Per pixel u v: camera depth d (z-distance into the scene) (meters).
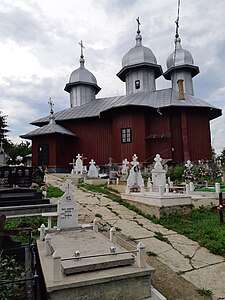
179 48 34.62
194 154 26.98
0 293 3.91
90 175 22.11
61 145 28.94
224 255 6.65
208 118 28.42
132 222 9.52
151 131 27.92
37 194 11.29
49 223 7.48
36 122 32.41
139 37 34.88
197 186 15.95
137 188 14.77
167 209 10.20
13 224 8.52
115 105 28.05
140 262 4.68
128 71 34.06
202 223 9.31
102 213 10.52
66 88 37.56
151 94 30.88
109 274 4.35
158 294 4.50
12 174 13.59
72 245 5.59
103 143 29.59
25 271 4.81
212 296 4.88
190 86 34.16
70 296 4.08
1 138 43.12
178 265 6.11
